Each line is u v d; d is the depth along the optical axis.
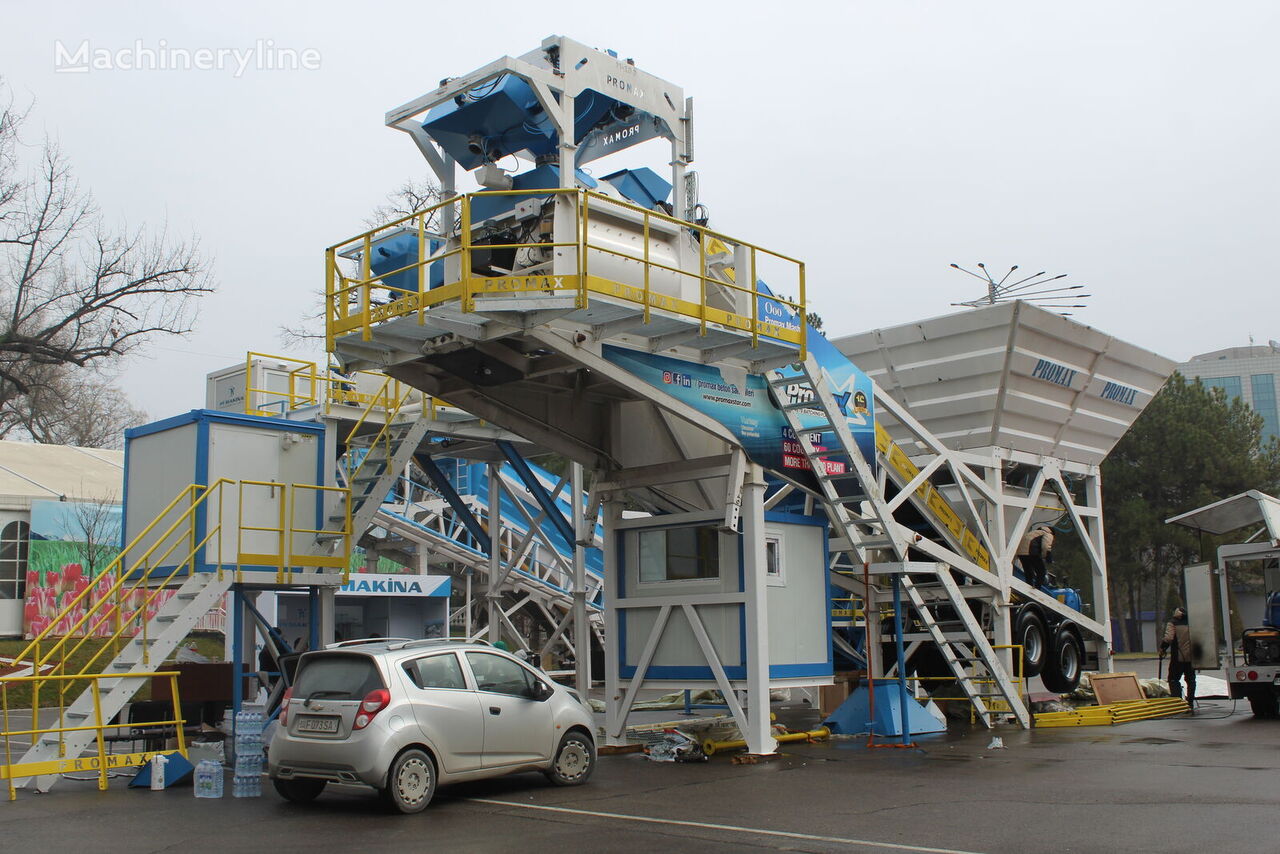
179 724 12.22
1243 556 18.66
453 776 9.91
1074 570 50.31
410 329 12.04
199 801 10.52
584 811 9.52
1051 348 18.47
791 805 9.67
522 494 28.19
